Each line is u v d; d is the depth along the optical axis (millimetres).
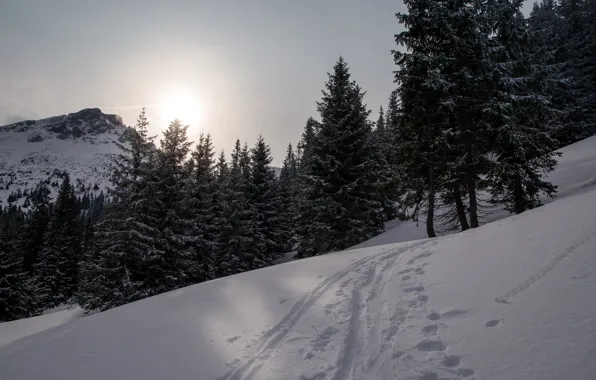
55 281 42312
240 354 5793
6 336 16688
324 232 21297
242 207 31109
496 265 6895
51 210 58438
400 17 16375
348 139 22234
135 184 20656
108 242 19734
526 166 16797
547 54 18672
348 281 8758
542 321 4445
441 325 5254
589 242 6379
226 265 28844
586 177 19391
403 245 12211
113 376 5520
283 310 7586
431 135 16203
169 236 20828
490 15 15773
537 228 8422
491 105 14570
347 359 5059
